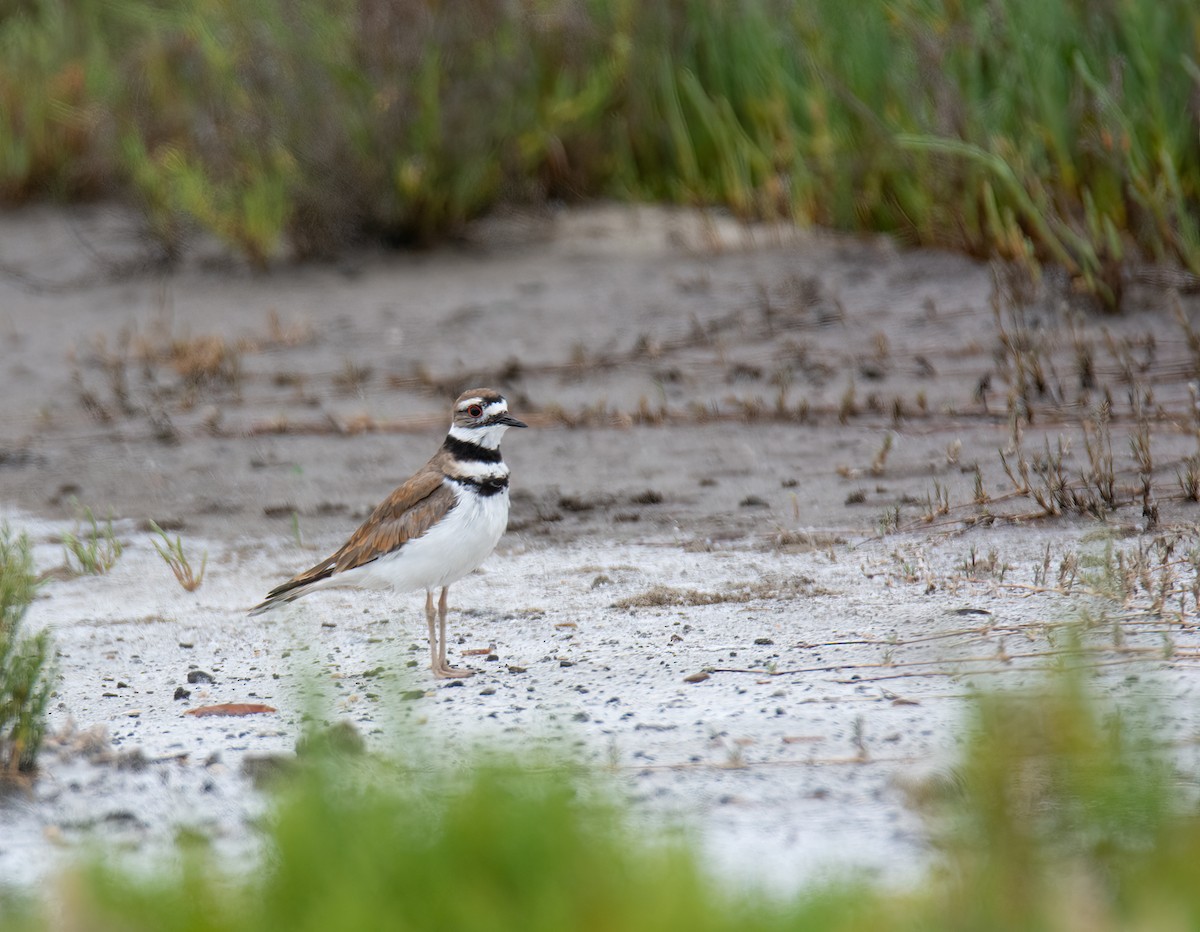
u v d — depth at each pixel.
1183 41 16.11
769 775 7.27
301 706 8.84
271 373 16.31
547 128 20.42
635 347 16.09
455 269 19.03
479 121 19.55
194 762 7.89
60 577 11.78
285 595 9.88
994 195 16.83
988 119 16.67
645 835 6.16
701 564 11.20
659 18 20.42
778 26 19.17
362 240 19.86
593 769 7.37
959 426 13.59
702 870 5.52
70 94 23.17
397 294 18.31
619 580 10.99
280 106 19.56
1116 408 13.48
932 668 8.69
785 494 12.59
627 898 5.08
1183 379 13.96
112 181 22.09
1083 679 6.97
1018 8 16.81
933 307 16.06
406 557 9.39
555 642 9.81
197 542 12.56
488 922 5.12
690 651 9.38
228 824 7.01
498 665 9.45
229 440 14.73
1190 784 6.62
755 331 16.14
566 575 11.22
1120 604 9.48
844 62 18.62
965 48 17.25
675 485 12.99
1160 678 8.12
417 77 19.44
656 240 19.30
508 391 15.37
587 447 13.97
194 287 19.25
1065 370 14.38
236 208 19.39
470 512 9.43
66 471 14.32
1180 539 10.66
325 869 5.32
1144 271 15.71
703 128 20.30
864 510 12.08
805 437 13.73
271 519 12.98
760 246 18.61
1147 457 11.99
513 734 8.03
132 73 21.73
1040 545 10.98
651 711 8.33
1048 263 16.33
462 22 19.75
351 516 12.94
